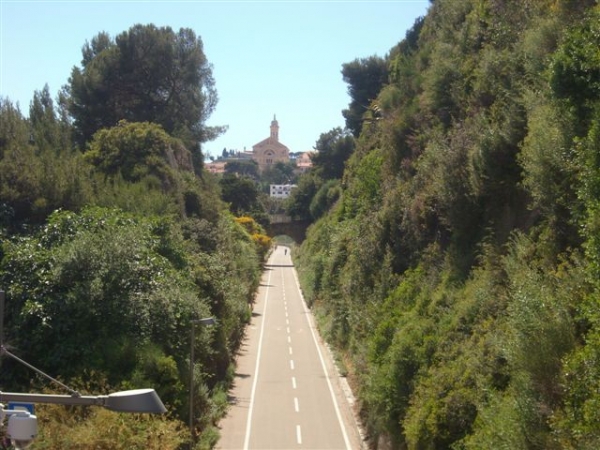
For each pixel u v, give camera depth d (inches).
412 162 1187.9
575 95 576.7
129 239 898.1
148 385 758.5
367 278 1240.8
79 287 810.8
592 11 625.3
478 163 790.5
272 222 3855.8
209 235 1480.1
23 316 780.0
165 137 1691.7
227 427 1045.2
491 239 781.3
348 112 3046.3
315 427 1056.2
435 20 1582.2
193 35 2269.9
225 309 1262.3
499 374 596.4
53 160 1112.8
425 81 1263.5
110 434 622.5
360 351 1104.8
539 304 500.1
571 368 435.8
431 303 833.5
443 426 621.0
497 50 959.0
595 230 478.9
